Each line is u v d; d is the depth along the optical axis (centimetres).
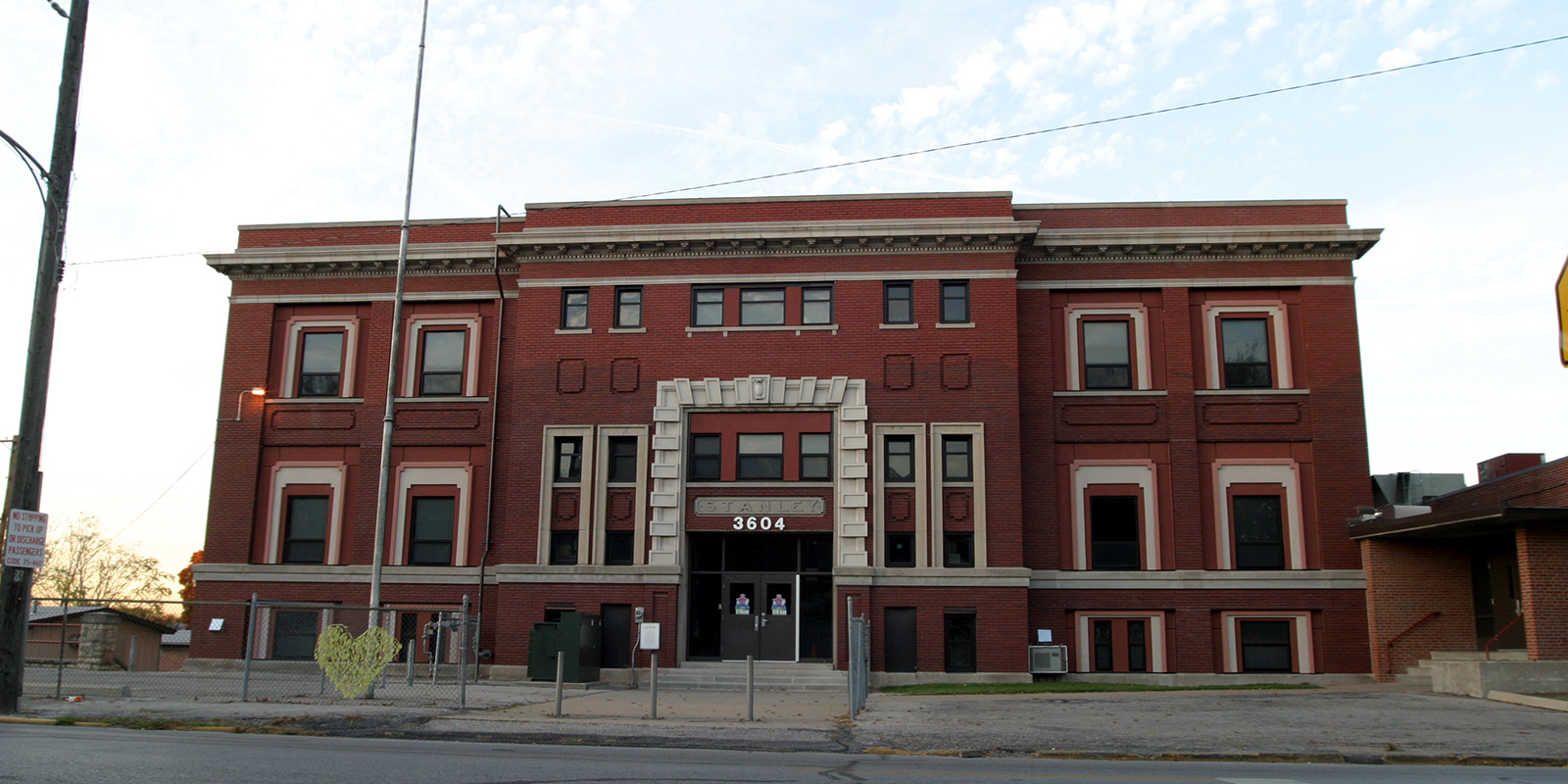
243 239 3234
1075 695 2277
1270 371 2948
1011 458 2795
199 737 1418
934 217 2916
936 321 2867
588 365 2927
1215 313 2983
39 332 1711
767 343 2895
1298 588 2812
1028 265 2997
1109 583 2842
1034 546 2870
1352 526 2780
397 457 3086
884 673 2706
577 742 1503
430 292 3148
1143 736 1590
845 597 2736
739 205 2972
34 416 1694
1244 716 1822
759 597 2852
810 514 2814
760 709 1989
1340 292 2952
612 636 2778
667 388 2891
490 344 3131
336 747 1341
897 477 2827
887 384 2848
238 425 3120
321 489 3092
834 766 1262
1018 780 1160
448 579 2983
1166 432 2914
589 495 2866
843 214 2945
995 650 2712
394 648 1983
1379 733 1622
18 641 1653
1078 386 2956
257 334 3169
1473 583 2730
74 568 6631
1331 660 2773
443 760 1228
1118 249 2964
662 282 2952
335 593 3011
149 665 3475
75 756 1171
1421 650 2688
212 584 3031
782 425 2869
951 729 1661
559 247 2959
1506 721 1750
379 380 3116
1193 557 2842
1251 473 2902
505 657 2784
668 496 2825
